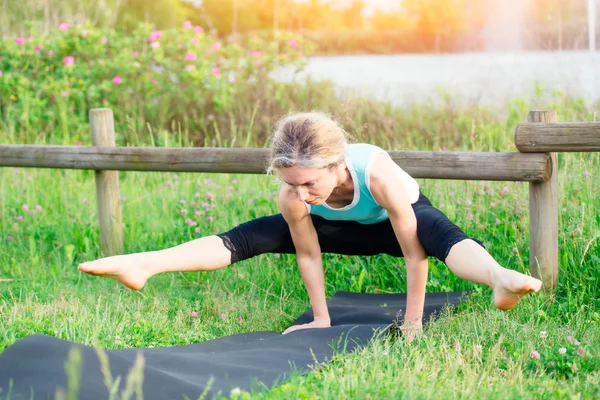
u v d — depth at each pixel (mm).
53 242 5438
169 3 16156
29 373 2514
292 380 2670
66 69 8852
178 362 2945
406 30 14875
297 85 9023
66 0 12281
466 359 3027
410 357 2967
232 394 2457
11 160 5363
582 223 4191
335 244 3670
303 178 2936
